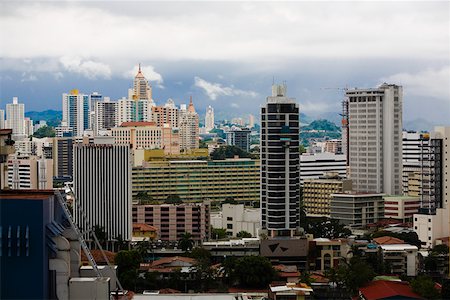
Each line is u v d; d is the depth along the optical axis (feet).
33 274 384.88
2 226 384.88
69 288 411.54
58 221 428.56
